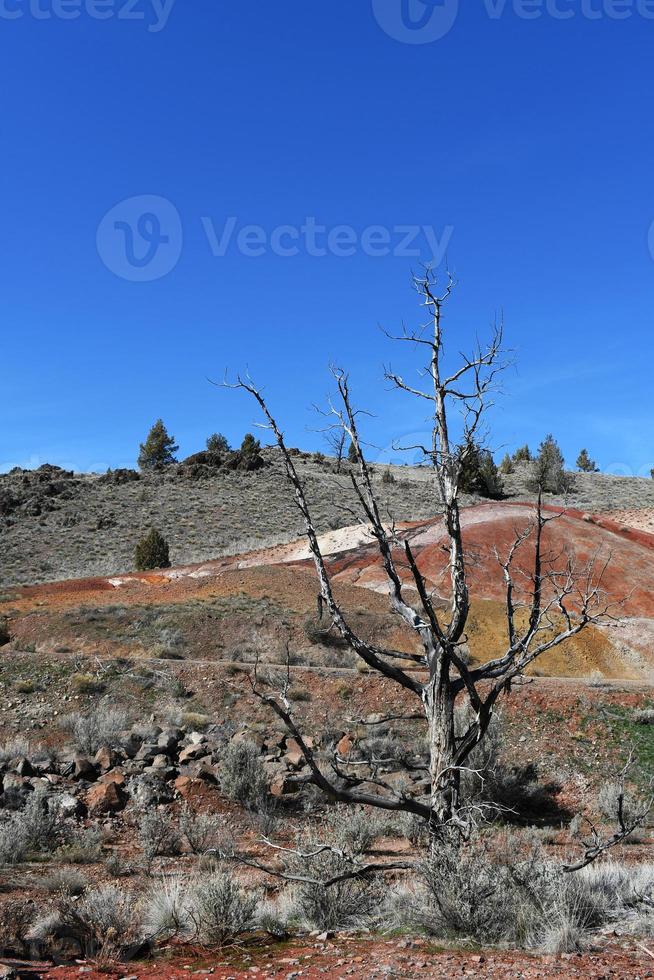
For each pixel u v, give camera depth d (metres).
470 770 8.95
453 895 8.35
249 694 26.62
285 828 17.31
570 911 8.32
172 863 14.21
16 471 101.81
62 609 36.62
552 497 86.50
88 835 15.49
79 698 26.08
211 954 8.02
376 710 25.75
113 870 13.46
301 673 27.97
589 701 24.98
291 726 8.91
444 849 8.67
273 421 10.33
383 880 11.12
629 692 25.92
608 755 22.41
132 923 8.92
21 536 75.50
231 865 13.85
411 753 22.16
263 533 73.25
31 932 8.87
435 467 9.91
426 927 8.52
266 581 40.56
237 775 18.70
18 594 43.69
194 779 18.91
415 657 10.01
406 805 9.09
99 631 33.50
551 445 94.50
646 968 6.75
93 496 87.56
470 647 32.22
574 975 6.46
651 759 22.19
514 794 19.64
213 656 31.92
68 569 66.00
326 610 35.41
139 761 20.44
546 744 22.84
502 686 9.61
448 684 9.55
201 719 24.30
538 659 32.47
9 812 16.52
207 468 95.12
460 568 9.67
